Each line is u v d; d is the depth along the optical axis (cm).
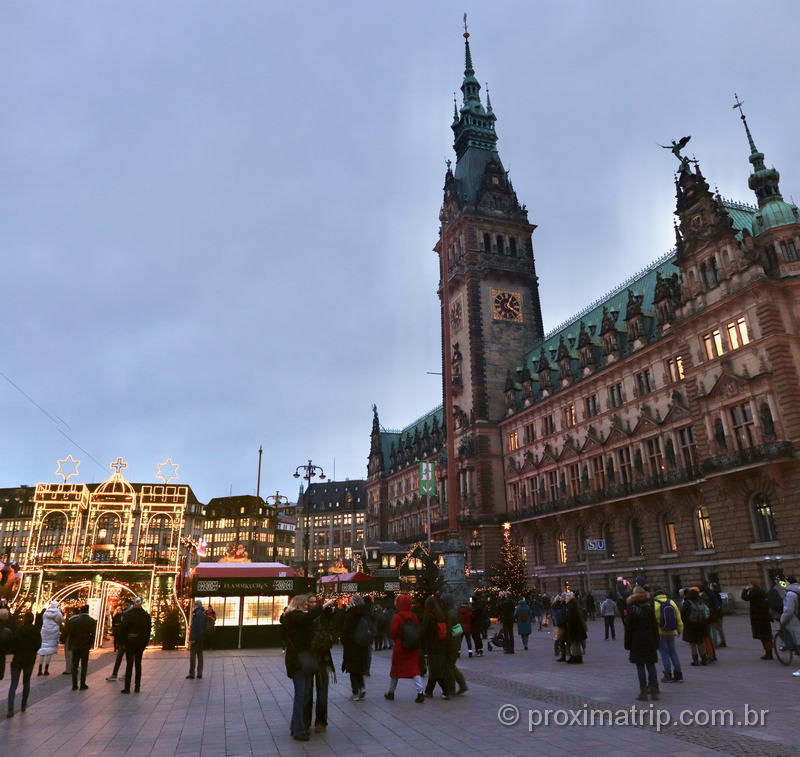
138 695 1630
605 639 2956
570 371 7388
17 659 1377
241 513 14875
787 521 4278
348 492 18575
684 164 5512
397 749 1004
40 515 3350
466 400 9006
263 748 1030
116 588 3234
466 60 11656
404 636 1448
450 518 3497
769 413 4453
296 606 1159
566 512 6750
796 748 939
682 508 5359
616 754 938
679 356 5700
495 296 9300
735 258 4872
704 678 1628
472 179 10294
